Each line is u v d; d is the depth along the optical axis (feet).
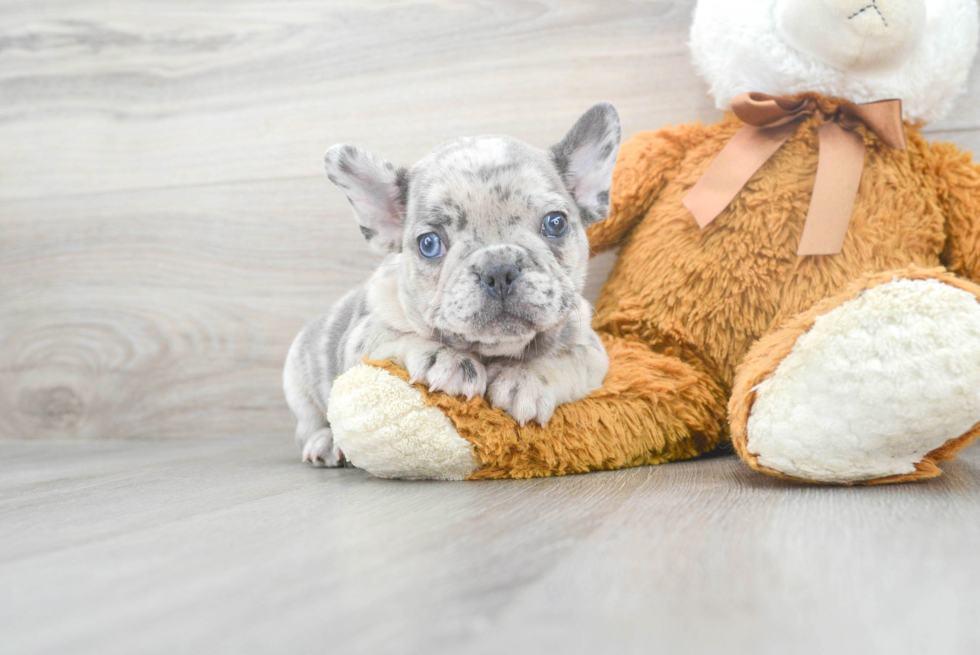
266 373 2.49
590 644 0.83
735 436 1.53
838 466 1.44
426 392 1.61
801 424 1.44
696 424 1.78
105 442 2.54
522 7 2.31
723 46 1.92
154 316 2.57
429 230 1.68
